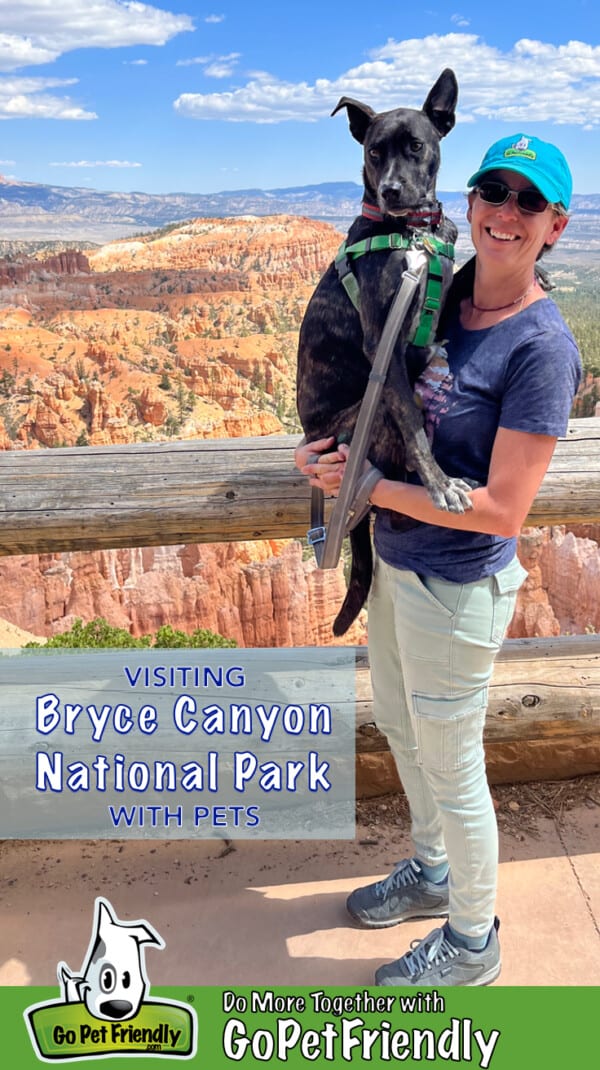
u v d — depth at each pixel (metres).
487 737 3.83
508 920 3.32
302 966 3.13
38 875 3.63
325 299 2.72
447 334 2.51
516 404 2.34
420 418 2.43
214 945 3.23
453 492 2.38
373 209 2.57
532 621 27.08
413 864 3.33
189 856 3.73
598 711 3.81
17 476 3.75
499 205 2.26
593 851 3.70
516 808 3.98
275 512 3.76
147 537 3.81
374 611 3.05
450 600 2.59
